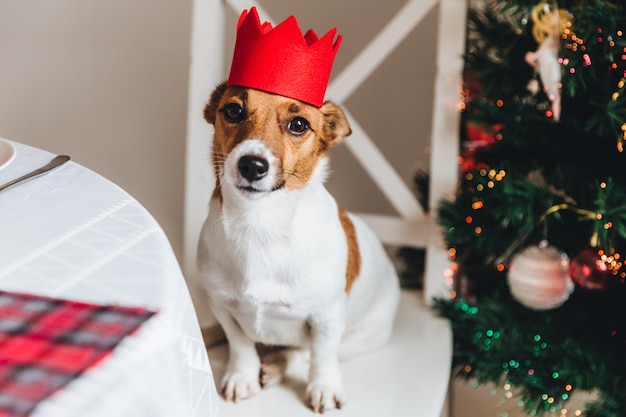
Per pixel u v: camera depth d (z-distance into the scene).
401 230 1.71
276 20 2.17
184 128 2.30
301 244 1.20
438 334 1.59
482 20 1.68
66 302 0.59
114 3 2.23
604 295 1.62
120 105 2.34
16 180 0.83
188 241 1.69
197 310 1.52
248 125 1.13
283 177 1.12
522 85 1.54
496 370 1.62
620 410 1.53
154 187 2.38
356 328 1.46
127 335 0.55
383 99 2.17
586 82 1.41
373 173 1.70
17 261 0.66
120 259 0.67
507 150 1.64
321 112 1.21
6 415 0.47
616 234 1.50
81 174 0.88
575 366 1.53
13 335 0.54
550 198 1.50
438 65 1.59
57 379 0.50
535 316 1.66
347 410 1.28
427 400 1.33
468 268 1.82
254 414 1.26
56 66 2.35
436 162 1.64
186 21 2.20
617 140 1.43
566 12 1.39
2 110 2.44
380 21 2.11
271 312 1.26
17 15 2.33
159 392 0.56
